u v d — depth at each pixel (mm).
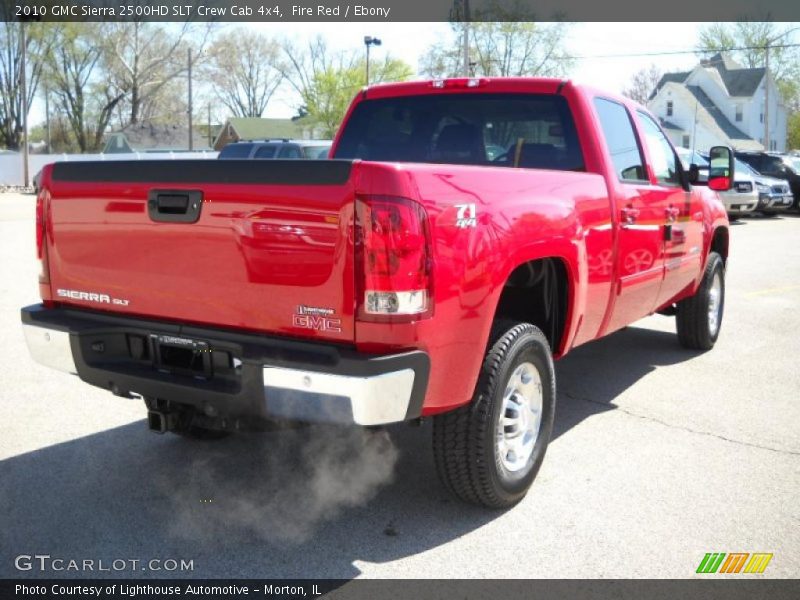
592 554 3480
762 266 12750
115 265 3672
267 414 3270
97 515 3773
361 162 3041
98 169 3646
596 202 4457
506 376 3646
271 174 3188
